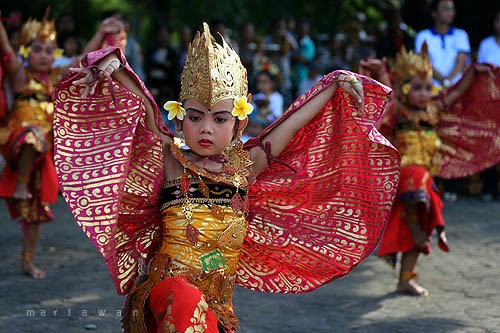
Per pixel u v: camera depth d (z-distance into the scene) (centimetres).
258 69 1458
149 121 495
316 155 534
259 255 538
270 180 532
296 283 544
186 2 2541
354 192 537
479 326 745
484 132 902
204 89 481
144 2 2514
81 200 473
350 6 2497
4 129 889
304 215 540
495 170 1434
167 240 489
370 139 512
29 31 903
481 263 989
